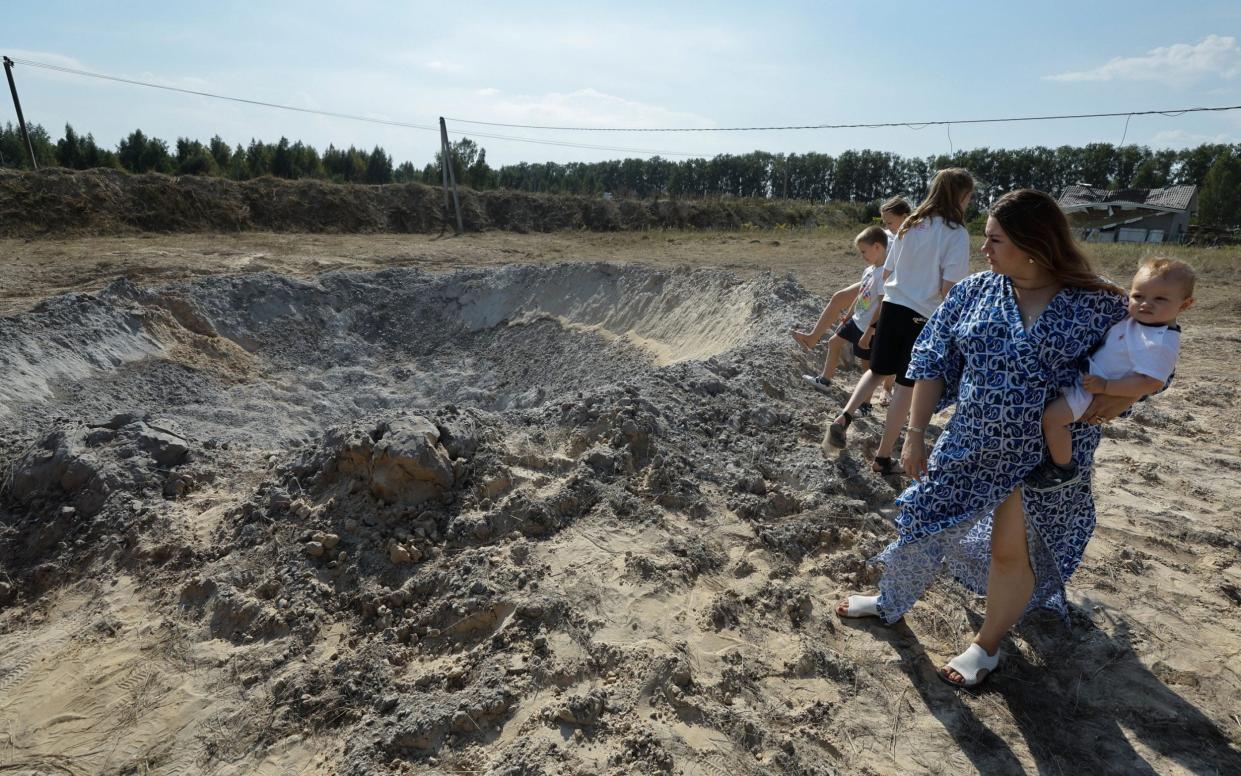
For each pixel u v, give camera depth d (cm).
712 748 258
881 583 319
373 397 1388
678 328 1347
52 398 1104
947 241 418
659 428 479
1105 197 3609
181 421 1138
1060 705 286
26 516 450
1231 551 404
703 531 398
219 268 1845
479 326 1698
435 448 416
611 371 1331
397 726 271
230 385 1348
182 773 269
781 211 4184
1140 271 235
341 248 2339
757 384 600
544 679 287
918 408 282
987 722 278
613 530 388
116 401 1166
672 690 279
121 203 2427
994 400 252
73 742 287
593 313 1567
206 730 287
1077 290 248
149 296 1415
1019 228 242
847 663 305
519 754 253
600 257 2206
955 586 357
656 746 255
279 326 1577
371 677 304
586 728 266
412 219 3058
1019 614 282
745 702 283
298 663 318
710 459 468
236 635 341
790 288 1152
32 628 374
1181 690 294
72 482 459
